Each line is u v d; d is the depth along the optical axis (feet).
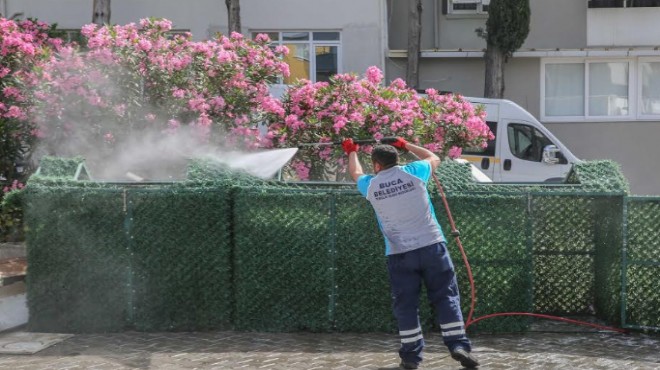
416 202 23.80
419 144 37.09
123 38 35.68
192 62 36.52
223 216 27.86
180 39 36.73
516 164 59.67
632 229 27.99
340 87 36.99
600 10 74.95
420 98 38.63
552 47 76.02
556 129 75.61
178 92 35.55
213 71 36.65
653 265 27.99
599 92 75.66
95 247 27.81
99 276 27.86
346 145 25.61
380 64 70.49
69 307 27.91
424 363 24.95
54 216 27.73
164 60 35.73
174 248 27.89
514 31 69.05
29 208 27.78
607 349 26.58
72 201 27.71
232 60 36.68
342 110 36.29
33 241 27.81
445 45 76.07
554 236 30.14
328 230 27.94
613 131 75.66
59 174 28.84
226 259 27.96
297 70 70.85
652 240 27.94
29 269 27.91
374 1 69.97
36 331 28.07
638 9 75.00
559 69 75.41
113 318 27.99
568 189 28.73
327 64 70.90
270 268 28.02
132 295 27.94
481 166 59.88
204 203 27.78
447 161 29.55
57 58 37.55
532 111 75.05
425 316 28.17
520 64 74.64
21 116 35.40
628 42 75.25
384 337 27.78
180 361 24.88
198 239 27.89
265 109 36.96
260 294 28.07
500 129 59.77
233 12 64.44
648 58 75.15
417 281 24.06
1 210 35.17
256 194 27.89
